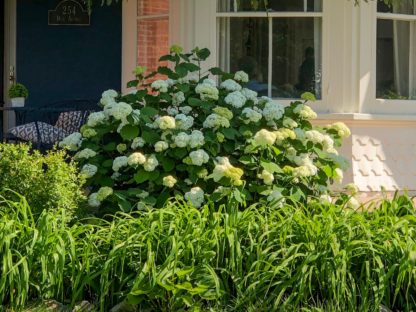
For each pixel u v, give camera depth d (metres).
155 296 4.42
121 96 6.21
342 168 6.08
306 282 4.54
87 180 5.80
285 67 9.24
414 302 4.64
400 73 9.45
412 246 4.65
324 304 4.54
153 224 4.66
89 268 4.61
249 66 9.27
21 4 10.57
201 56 6.48
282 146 5.86
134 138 5.71
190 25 9.30
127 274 4.64
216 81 9.20
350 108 9.15
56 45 10.57
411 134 9.34
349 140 9.06
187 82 6.28
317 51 9.20
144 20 9.84
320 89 9.21
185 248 4.59
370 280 4.52
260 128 6.06
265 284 4.56
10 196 5.17
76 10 10.50
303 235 4.79
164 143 5.57
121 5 10.45
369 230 4.84
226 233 4.68
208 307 4.52
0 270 4.52
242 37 9.27
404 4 9.41
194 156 5.48
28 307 4.46
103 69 10.55
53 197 5.18
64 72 10.58
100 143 6.00
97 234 4.85
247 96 6.22
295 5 9.19
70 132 8.94
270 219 4.96
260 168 5.74
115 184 5.93
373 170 9.15
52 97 10.59
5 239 4.46
